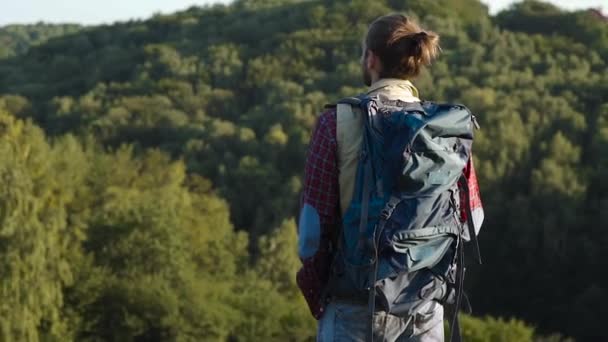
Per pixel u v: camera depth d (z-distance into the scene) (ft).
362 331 10.27
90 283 110.93
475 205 10.73
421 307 10.12
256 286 136.67
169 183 181.98
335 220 10.37
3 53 500.33
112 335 112.06
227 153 229.45
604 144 202.59
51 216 103.60
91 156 166.50
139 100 281.54
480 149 202.39
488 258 182.50
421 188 9.92
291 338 121.08
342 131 10.20
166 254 121.08
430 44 10.71
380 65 10.71
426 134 9.93
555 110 223.92
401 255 9.92
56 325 103.09
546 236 177.27
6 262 95.50
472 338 99.96
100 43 410.52
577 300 167.43
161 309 112.68
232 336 119.65
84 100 288.30
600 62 285.84
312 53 326.85
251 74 310.86
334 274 10.36
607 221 176.65
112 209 126.62
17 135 110.11
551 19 319.27
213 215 172.96
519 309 176.14
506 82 252.42
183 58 341.62
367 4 357.41
